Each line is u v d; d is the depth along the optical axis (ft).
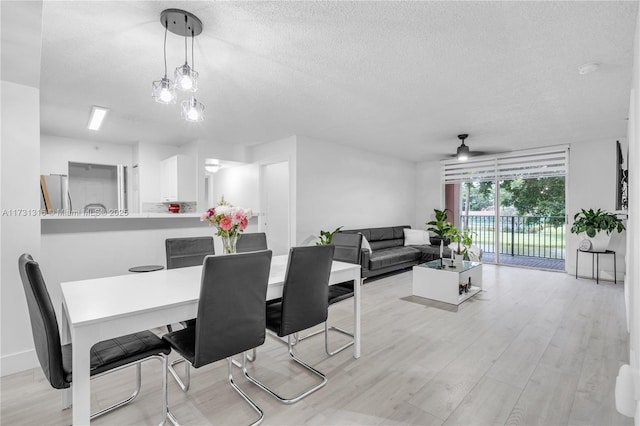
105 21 6.38
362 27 6.63
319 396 6.17
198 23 6.35
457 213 23.35
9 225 7.14
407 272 18.65
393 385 6.55
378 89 10.00
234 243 7.25
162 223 10.62
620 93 10.23
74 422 4.16
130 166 18.94
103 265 9.35
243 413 5.68
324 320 7.06
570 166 17.52
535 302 12.37
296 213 16.39
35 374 7.03
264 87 9.88
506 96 10.56
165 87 6.84
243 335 5.38
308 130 15.38
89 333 4.23
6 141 7.12
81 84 9.67
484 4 5.86
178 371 7.20
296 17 6.27
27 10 5.00
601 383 6.56
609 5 5.84
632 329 5.63
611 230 15.11
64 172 16.69
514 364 7.40
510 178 19.94
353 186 19.61
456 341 8.73
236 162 19.01
